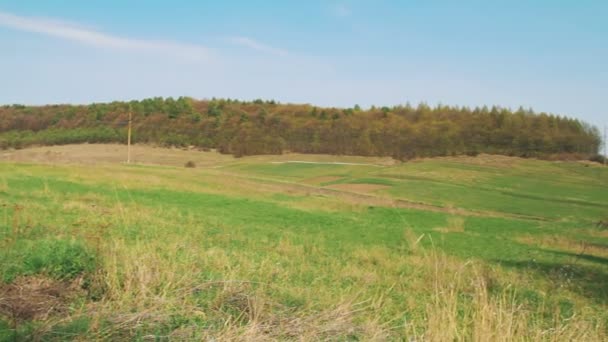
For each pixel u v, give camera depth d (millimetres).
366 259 16297
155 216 19891
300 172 84188
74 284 7320
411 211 39906
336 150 108062
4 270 7391
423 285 11703
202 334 5906
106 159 88812
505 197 64438
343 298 7953
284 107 126062
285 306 7242
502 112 118188
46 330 5609
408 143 107875
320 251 16922
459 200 60125
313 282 10531
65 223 14172
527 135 109750
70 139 101125
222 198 34469
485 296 6574
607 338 7309
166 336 5758
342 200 46219
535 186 77500
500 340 5848
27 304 6445
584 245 27234
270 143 108625
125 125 109125
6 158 58625
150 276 7562
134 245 11266
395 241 22438
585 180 86250
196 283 7855
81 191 27922
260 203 34188
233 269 9758
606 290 14508
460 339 6023
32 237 11039
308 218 28562
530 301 11211
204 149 106312
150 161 91500
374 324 6559
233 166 91062
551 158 107750
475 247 23156
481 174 84875
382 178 76188
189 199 31859
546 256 21812
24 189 25109
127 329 5930
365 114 125000
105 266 7883
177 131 109562
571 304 11586
